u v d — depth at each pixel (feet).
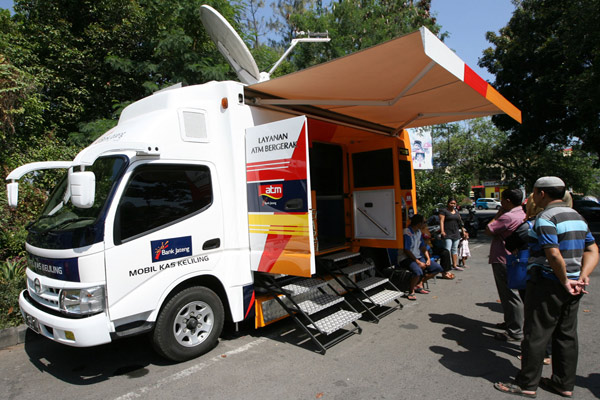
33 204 24.00
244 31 37.47
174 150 12.84
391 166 20.62
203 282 14.01
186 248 12.77
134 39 37.63
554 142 56.75
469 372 12.03
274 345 14.39
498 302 19.65
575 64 43.45
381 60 11.87
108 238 11.09
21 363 13.29
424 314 17.85
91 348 14.44
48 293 11.80
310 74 13.03
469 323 16.58
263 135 13.85
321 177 21.06
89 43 38.52
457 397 10.52
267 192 13.82
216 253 13.65
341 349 13.96
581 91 38.29
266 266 13.92
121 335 11.27
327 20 46.34
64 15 38.73
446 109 18.35
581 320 16.40
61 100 35.60
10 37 33.17
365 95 15.78
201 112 13.76
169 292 12.35
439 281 24.57
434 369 12.25
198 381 11.66
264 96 15.52
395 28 48.29
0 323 15.40
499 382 11.13
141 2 36.73
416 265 20.07
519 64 50.80
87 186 10.34
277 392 10.95
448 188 39.45
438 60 10.76
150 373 12.27
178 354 12.62
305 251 12.65
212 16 18.11
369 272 20.21
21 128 26.99
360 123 20.30
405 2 52.49
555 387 10.61
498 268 14.48
